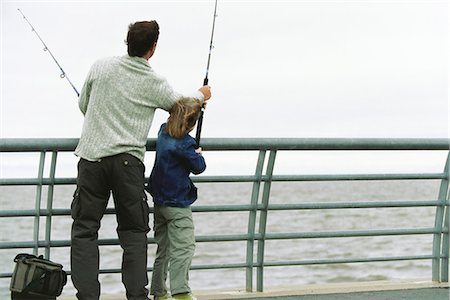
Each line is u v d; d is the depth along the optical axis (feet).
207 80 18.98
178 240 17.48
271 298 19.45
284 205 19.89
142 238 16.97
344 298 19.45
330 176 20.03
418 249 83.61
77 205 16.87
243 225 127.24
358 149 19.60
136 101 16.75
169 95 17.03
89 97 17.06
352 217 132.77
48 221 18.38
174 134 17.13
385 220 127.24
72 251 16.85
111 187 16.87
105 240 17.89
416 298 19.44
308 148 19.29
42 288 16.21
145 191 17.98
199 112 17.30
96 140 16.66
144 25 16.93
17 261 16.40
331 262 20.42
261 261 20.02
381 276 64.18
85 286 16.70
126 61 16.88
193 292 19.90
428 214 135.85
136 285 16.84
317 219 129.70
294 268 65.62
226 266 19.81
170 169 17.29
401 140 19.86
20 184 17.94
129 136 16.70
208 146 18.42
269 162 19.56
